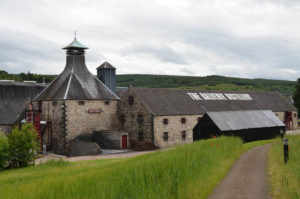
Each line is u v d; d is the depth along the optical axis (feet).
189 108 157.28
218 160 61.67
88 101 145.59
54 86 151.12
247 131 132.98
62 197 33.65
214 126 126.62
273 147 79.30
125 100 154.10
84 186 36.78
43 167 87.61
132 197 35.55
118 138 136.98
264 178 46.80
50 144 147.23
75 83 147.84
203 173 48.65
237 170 55.31
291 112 207.92
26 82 201.77
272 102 206.49
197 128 134.82
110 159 103.35
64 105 137.28
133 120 149.07
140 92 150.71
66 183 37.86
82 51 158.92
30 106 144.56
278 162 56.08
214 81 560.61
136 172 41.65
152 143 137.69
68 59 157.58
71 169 69.72
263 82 613.11
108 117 153.07
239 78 616.80
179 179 41.65
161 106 147.74
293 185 39.37
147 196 35.88
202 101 170.40
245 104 188.34
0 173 82.64
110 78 187.73
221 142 79.71
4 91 167.84
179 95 166.09
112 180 38.58
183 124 150.41
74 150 130.41
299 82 261.44
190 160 51.47
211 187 42.88
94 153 125.80
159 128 141.08
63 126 137.39
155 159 52.85
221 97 184.85
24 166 96.17
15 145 95.14
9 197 35.19
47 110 147.23
